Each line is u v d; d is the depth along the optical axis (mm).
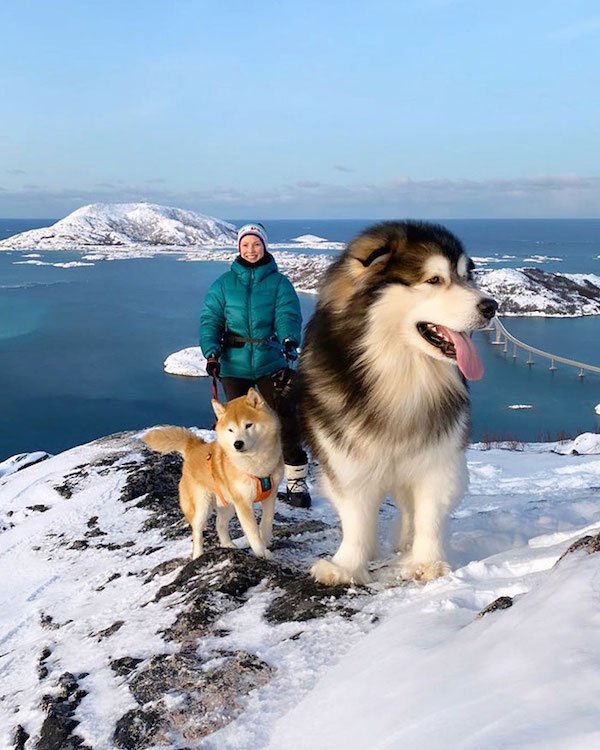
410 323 3502
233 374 5980
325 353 3822
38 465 9727
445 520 3965
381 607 3402
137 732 2695
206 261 188375
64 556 6234
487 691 1872
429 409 3648
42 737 2877
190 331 69875
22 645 4426
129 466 8547
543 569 3256
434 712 1910
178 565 4957
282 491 6926
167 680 3027
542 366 57375
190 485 5059
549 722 1569
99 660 3527
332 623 3287
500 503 6746
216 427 4707
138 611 4156
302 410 4191
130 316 80562
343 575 3824
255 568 4211
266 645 3205
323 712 2396
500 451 13789
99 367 53656
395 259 3557
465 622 2723
